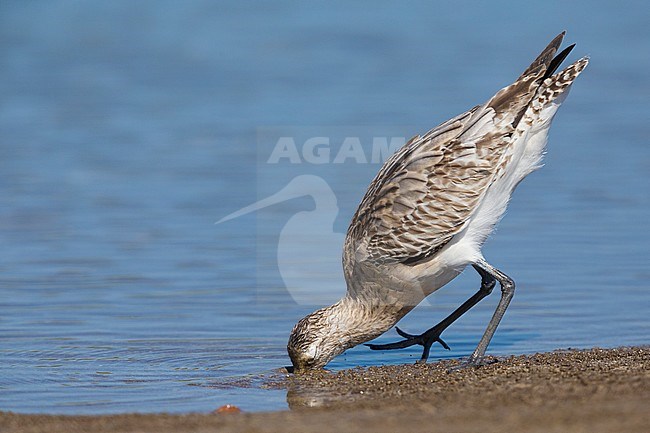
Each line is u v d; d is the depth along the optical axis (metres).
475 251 11.86
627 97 27.94
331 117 25.77
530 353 12.21
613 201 19.78
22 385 11.12
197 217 19.44
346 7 41.22
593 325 13.42
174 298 15.03
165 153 23.80
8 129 26.09
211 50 35.06
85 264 16.86
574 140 24.16
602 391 9.47
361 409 9.42
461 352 12.61
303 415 9.16
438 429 8.27
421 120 25.20
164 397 10.65
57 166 22.98
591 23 37.56
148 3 42.09
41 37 37.16
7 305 14.69
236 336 13.30
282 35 36.81
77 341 13.02
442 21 38.53
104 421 9.22
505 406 9.03
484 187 11.65
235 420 9.04
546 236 17.84
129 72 32.41
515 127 11.62
